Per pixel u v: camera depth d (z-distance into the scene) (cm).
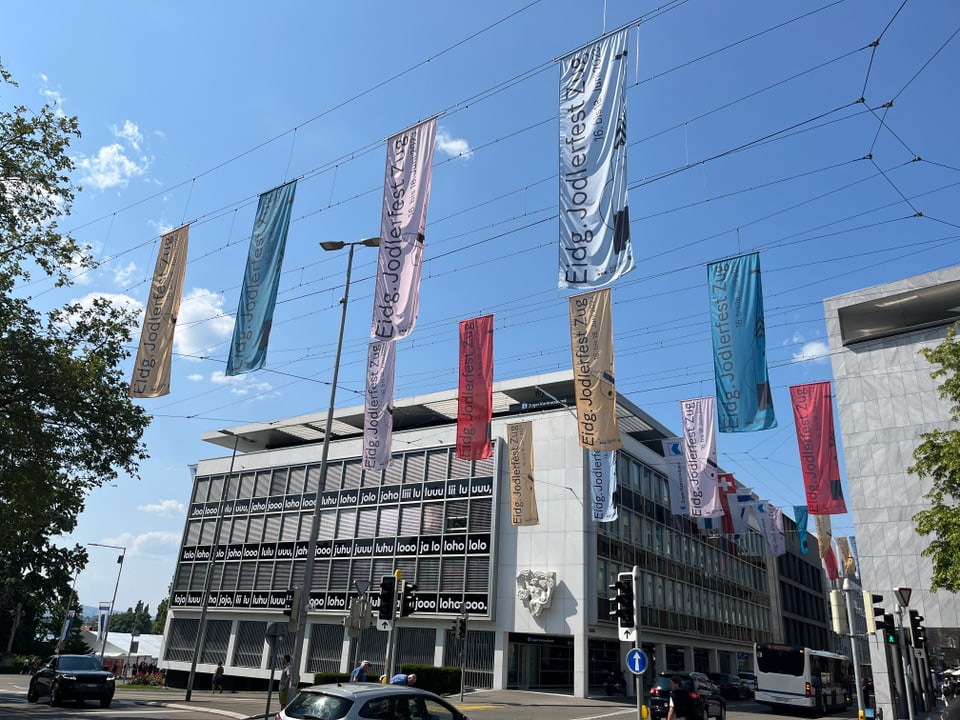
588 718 2303
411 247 1678
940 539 1792
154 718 1895
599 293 1967
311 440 5478
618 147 1409
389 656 2058
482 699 2994
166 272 2112
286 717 985
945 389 1809
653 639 4112
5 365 1897
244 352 1884
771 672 3127
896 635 2119
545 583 3566
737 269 1764
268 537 4866
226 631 4847
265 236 1967
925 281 3073
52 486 2114
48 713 1867
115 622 14250
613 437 1855
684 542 4884
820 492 2367
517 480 3328
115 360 2184
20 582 5844
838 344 3241
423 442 4284
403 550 4106
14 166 1917
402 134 1764
